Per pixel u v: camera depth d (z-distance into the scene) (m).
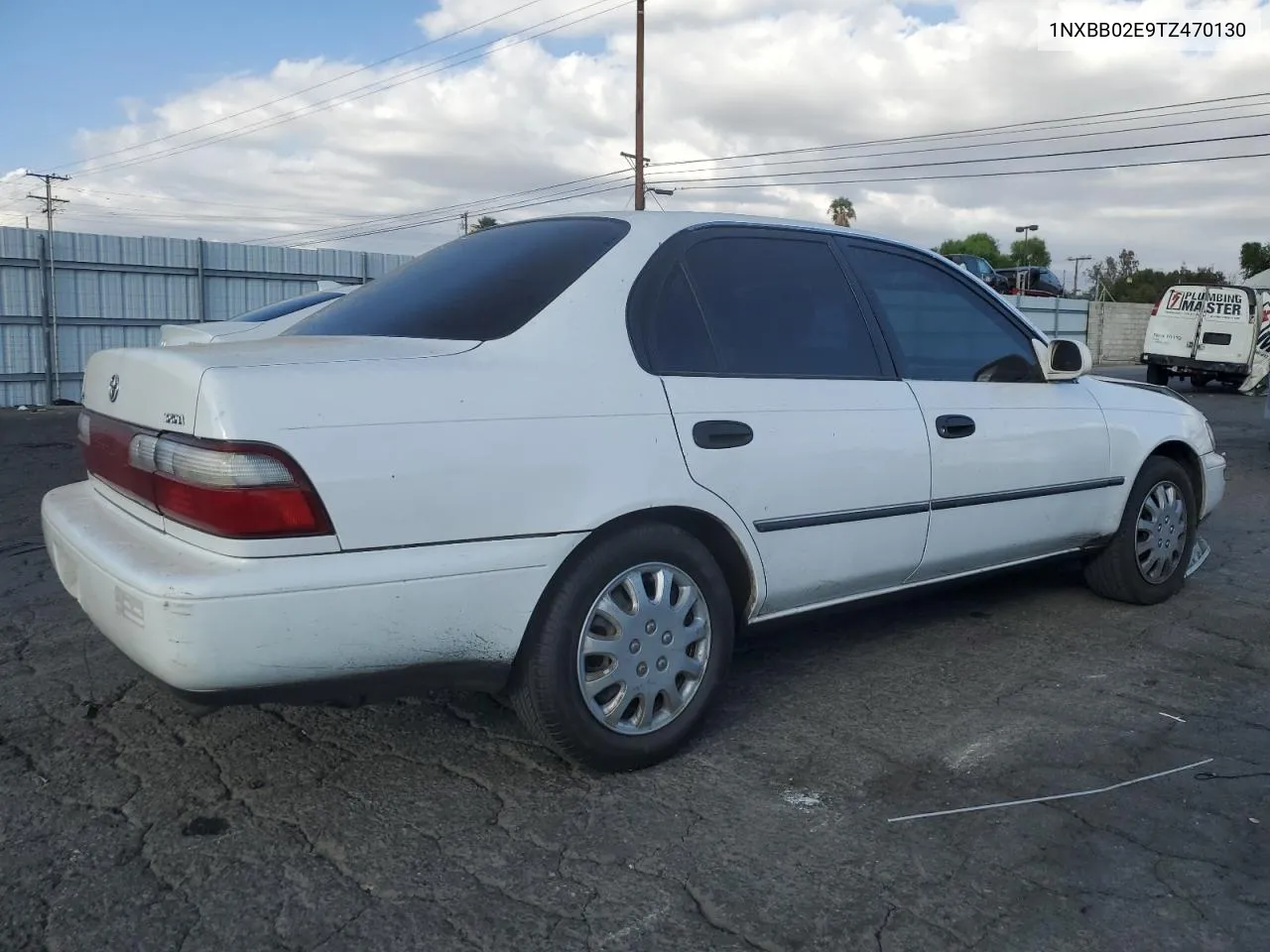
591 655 3.08
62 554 3.19
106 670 4.08
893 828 2.91
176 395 2.68
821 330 3.75
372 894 2.58
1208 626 4.76
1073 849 2.81
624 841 2.83
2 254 16.28
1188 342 20.78
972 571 4.23
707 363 3.39
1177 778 3.22
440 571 2.74
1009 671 4.16
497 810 3.00
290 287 19.09
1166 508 4.99
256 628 2.54
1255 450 11.73
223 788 3.12
